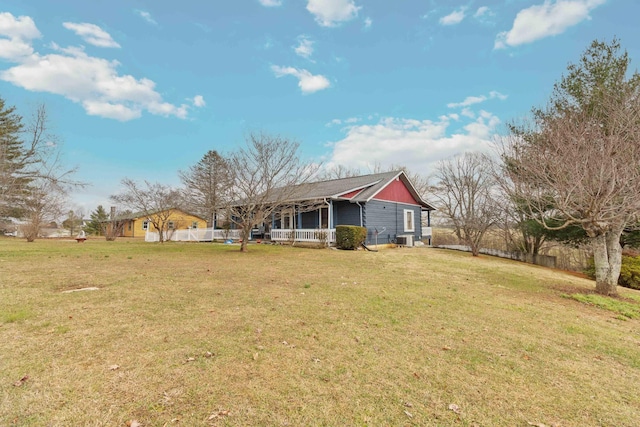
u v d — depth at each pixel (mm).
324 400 2465
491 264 11922
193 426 2098
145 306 4660
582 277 12031
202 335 3635
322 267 9125
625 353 3656
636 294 8016
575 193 6773
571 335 4188
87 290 5539
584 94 11562
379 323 4281
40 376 2625
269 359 3111
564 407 2508
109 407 2258
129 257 10680
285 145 14750
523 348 3662
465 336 3951
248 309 4676
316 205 17125
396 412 2348
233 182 12719
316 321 4258
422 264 10680
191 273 7531
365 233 15742
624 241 13508
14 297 4941
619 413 2447
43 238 26016
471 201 18406
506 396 2633
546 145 7652
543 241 16359
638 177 6090
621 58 11867
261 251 13617
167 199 21422
